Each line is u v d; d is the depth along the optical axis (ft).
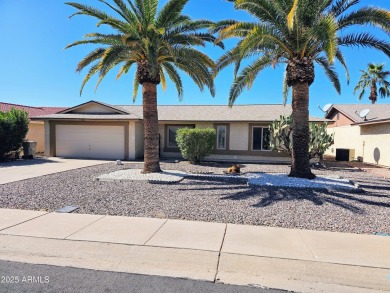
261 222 19.65
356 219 20.43
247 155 62.49
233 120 61.26
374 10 29.76
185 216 20.85
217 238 16.52
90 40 35.58
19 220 19.47
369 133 62.90
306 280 12.42
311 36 30.76
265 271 13.05
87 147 65.10
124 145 63.67
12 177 37.19
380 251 14.94
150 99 38.60
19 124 58.34
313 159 58.59
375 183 35.40
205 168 49.08
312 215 21.26
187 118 64.44
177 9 34.81
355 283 12.21
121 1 34.50
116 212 21.74
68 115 65.77
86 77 38.99
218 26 36.35
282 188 30.58
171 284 11.99
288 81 35.58
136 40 34.06
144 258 14.23
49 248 15.19
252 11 31.40
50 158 63.26
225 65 38.65
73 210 22.15
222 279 12.44
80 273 12.85
